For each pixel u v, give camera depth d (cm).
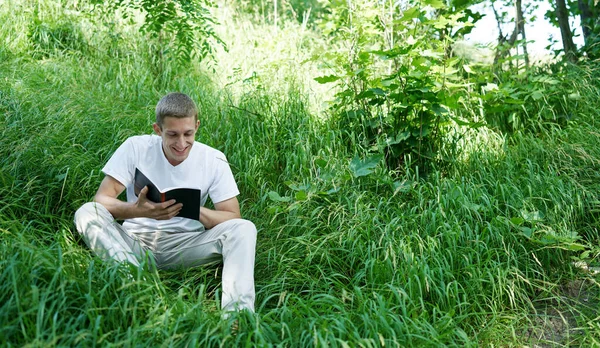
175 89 548
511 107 496
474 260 332
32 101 420
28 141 357
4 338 200
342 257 334
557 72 571
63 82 507
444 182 389
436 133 436
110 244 272
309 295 300
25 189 341
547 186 393
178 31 571
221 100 511
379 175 398
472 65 518
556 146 446
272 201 389
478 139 469
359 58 442
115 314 233
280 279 310
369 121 443
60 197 351
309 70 570
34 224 325
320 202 382
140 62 590
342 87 474
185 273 301
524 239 348
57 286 233
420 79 412
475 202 378
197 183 309
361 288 301
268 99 486
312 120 467
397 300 293
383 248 325
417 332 254
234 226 292
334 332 249
